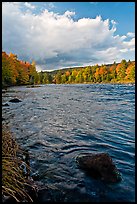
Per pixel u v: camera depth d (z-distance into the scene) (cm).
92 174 462
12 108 1461
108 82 8025
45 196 390
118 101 1922
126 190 412
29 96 2519
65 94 2902
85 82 9281
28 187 400
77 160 527
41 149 644
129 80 6788
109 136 796
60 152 621
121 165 530
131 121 1047
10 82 5375
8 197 353
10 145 521
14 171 404
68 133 838
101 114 1257
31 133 823
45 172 483
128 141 732
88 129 903
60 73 11594
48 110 1411
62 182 441
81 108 1509
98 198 390
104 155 474
